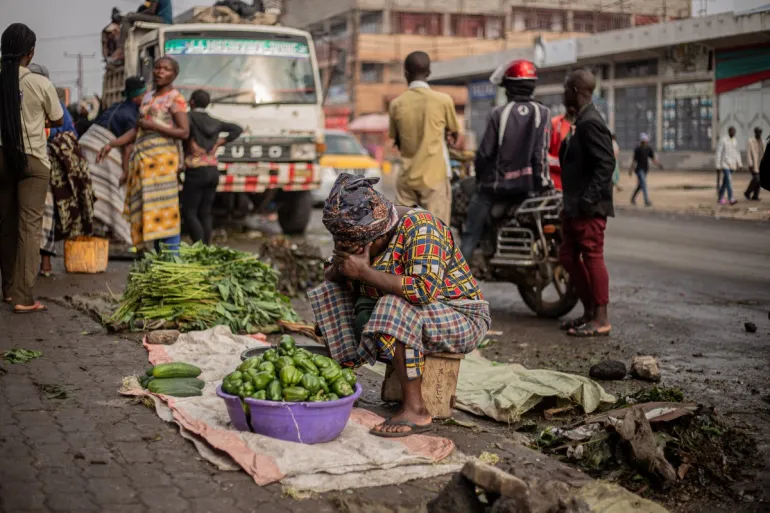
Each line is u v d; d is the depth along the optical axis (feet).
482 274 26.99
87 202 30.86
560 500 10.59
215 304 22.09
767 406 17.15
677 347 22.48
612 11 196.85
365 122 150.10
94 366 18.12
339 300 15.74
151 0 49.14
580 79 23.35
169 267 21.91
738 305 28.37
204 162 31.99
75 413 14.88
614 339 23.49
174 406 14.89
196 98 32.12
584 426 14.64
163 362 18.21
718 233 49.49
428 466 12.87
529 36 196.85
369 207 13.99
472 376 17.90
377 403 16.43
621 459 13.57
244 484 11.96
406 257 14.30
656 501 12.61
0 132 22.53
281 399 13.24
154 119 28.78
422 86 27.27
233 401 13.47
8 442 13.30
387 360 14.70
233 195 47.37
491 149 26.02
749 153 69.77
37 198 23.21
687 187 85.20
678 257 39.96
